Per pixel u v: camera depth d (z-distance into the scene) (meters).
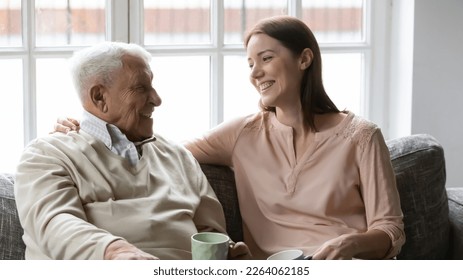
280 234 2.20
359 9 2.92
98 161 1.98
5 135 2.71
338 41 2.91
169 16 2.77
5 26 2.63
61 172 1.93
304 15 2.87
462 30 2.81
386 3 2.90
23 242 2.05
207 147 2.31
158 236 1.98
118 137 2.04
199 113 2.86
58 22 2.69
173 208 2.05
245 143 2.28
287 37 2.16
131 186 2.00
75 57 2.04
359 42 2.92
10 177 2.16
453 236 2.40
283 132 2.23
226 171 2.34
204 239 1.77
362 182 2.17
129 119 2.04
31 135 2.70
